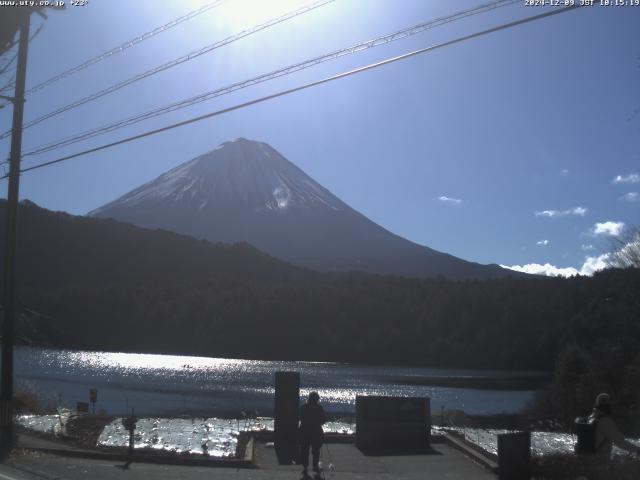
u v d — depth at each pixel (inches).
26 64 772.6
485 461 567.5
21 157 778.8
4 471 521.3
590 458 404.8
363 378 2940.5
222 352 4114.2
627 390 1221.1
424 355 3686.0
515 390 2593.5
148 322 4372.5
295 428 652.1
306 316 4126.5
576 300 3090.6
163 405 1824.6
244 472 532.7
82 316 4264.3
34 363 3152.1
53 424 774.5
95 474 510.0
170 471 529.7
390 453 629.3
